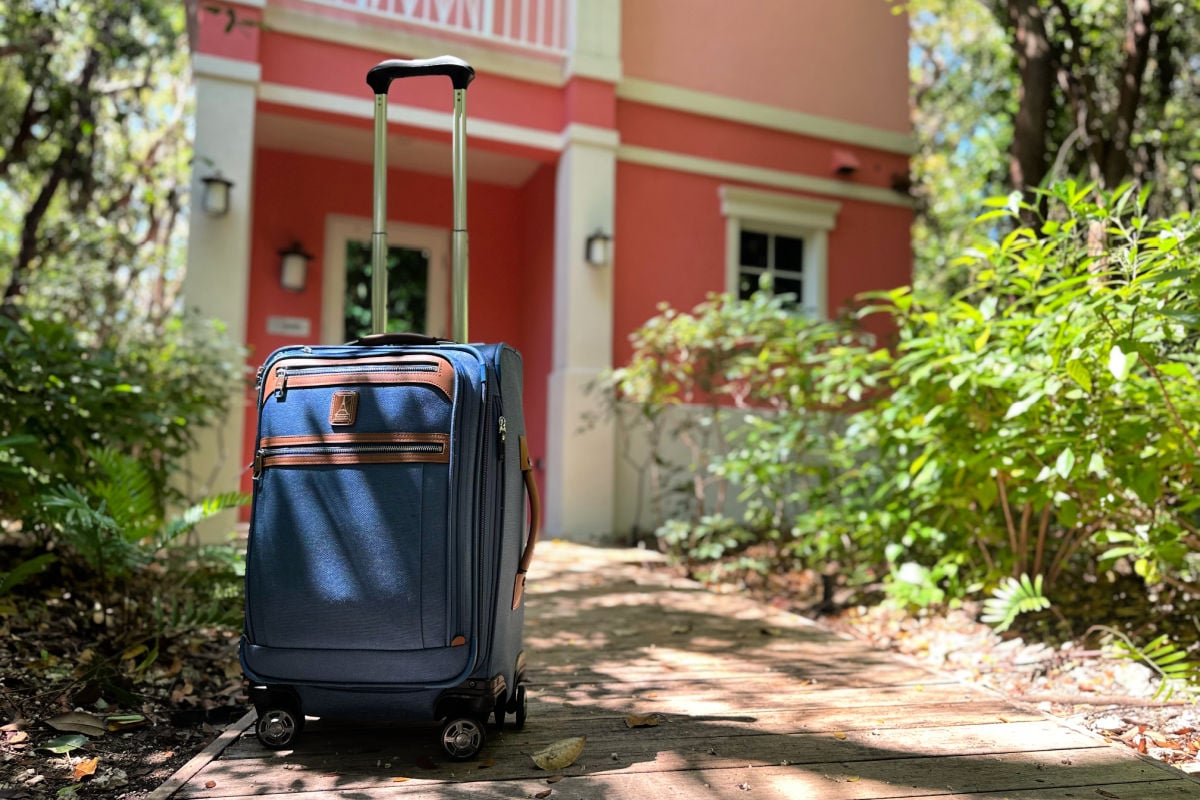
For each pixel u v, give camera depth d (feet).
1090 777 6.17
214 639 9.72
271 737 6.42
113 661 8.44
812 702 8.07
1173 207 21.68
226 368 16.46
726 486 21.75
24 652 8.18
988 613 11.65
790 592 15.34
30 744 6.51
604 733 7.06
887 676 9.12
